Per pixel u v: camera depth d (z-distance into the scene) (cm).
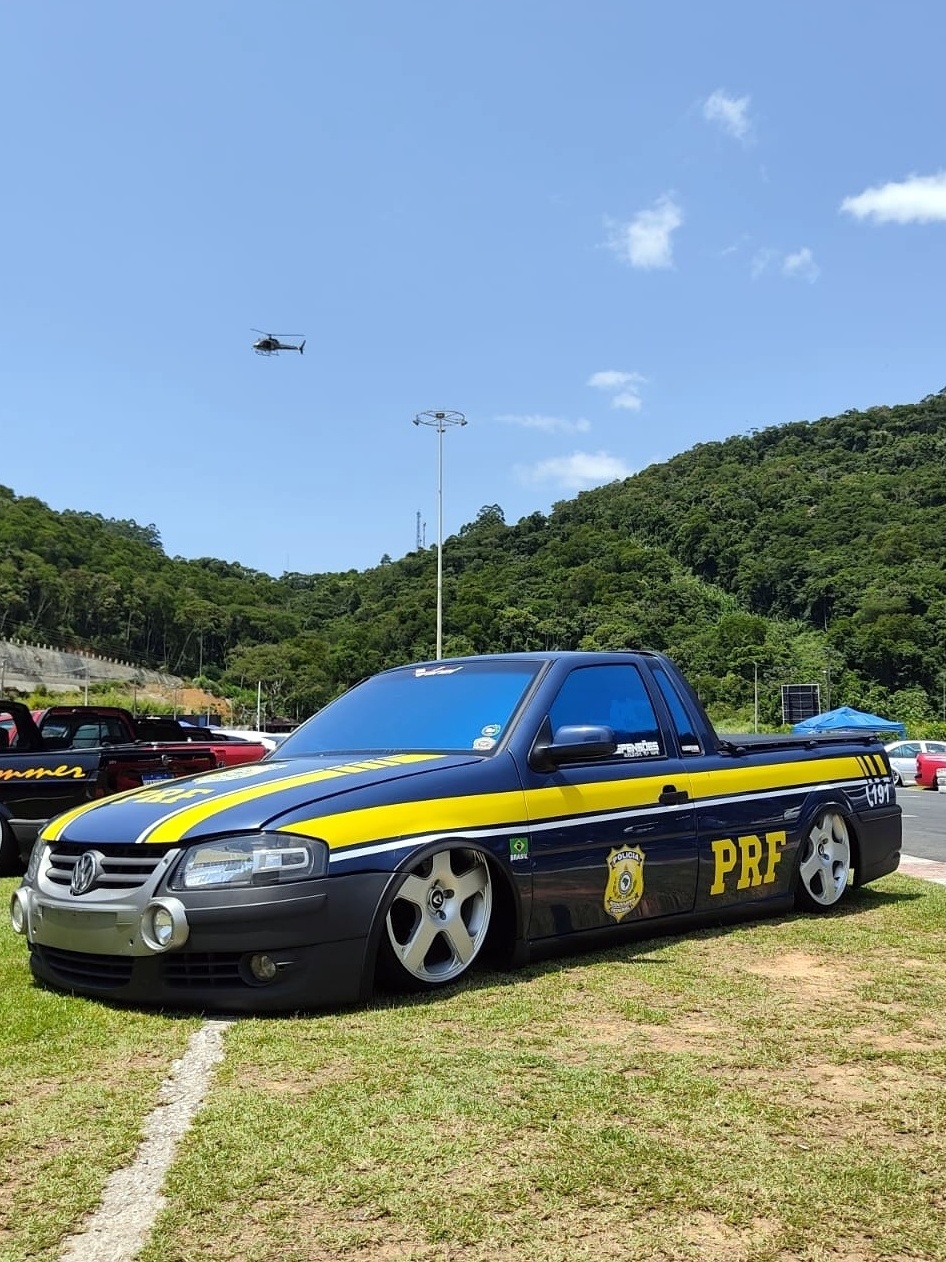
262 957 380
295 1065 331
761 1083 326
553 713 494
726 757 570
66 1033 363
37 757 857
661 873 511
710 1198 249
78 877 407
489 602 12269
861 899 672
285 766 471
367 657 11331
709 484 17225
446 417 4272
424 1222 235
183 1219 236
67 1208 241
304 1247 225
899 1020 394
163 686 11419
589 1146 275
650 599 12800
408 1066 331
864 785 655
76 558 14650
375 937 395
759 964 476
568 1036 366
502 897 447
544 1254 223
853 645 10688
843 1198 251
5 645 10875
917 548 12762
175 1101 302
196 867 384
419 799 422
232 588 16325
